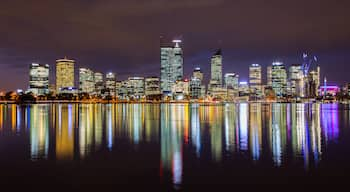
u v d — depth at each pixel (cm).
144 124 7906
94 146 4200
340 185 2373
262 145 4225
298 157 3378
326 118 10081
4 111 16175
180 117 11069
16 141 4688
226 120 9331
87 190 2297
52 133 5766
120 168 2922
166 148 4022
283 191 2256
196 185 2392
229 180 2516
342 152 3669
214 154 3578
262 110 17962
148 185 2402
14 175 2689
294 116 11325
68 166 3011
